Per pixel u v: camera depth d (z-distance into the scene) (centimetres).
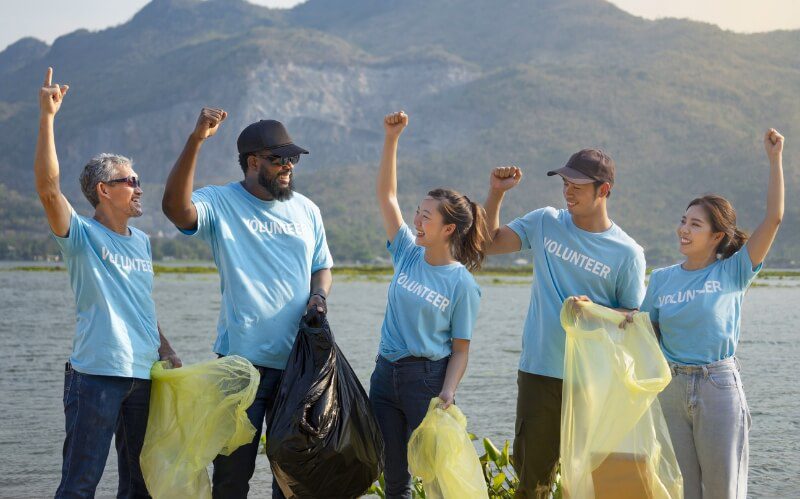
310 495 548
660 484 538
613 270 580
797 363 2177
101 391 531
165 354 589
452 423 552
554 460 593
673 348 568
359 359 2114
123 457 576
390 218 619
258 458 1068
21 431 1252
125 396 543
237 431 537
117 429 572
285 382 544
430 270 582
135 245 564
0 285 6794
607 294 587
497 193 614
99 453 532
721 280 565
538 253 598
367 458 552
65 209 527
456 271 578
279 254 575
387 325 589
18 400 1526
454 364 573
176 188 529
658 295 584
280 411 536
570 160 581
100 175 551
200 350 2316
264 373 565
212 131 529
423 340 571
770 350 2520
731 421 552
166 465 544
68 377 542
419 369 572
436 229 575
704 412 554
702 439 556
